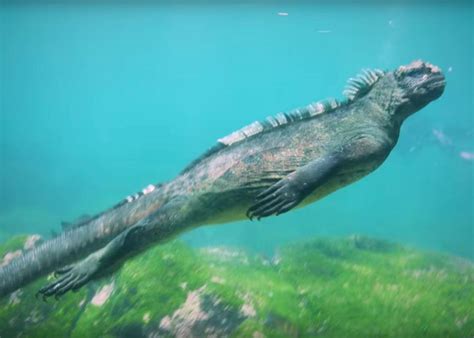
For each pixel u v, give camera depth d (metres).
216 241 1.42
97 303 0.69
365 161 0.48
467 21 4.23
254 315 0.65
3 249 0.78
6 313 0.67
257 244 1.40
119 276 0.71
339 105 0.53
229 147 0.52
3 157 4.01
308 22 4.30
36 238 0.81
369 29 4.50
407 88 0.52
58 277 0.51
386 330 0.65
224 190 0.50
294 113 0.52
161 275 0.70
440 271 0.99
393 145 0.53
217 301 0.65
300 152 0.50
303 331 0.65
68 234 0.54
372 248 1.21
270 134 0.52
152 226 0.50
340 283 0.86
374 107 0.53
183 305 0.64
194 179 0.52
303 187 0.45
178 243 0.79
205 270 0.74
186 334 0.61
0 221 1.70
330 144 0.50
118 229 0.53
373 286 0.84
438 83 0.53
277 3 3.60
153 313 0.63
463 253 1.41
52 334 0.64
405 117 0.54
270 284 0.81
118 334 0.62
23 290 0.70
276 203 0.45
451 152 2.01
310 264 0.98
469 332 0.65
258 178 0.50
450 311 0.72
